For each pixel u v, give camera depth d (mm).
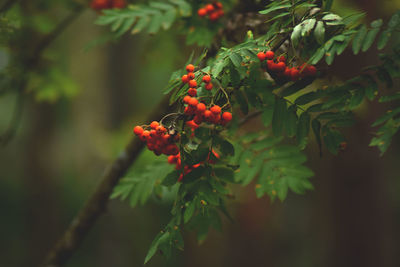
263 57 1508
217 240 8391
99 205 3020
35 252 10797
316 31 1489
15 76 3623
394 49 1591
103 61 9445
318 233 10641
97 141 8914
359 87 1619
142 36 11148
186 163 1572
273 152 2188
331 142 1749
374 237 6516
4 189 12367
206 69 1515
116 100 12305
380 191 6328
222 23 2514
